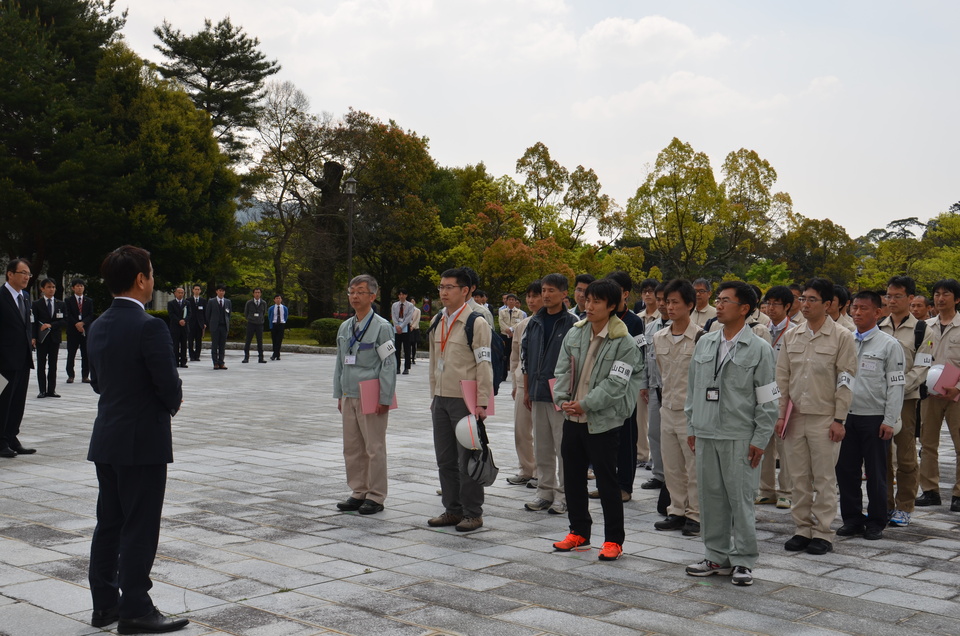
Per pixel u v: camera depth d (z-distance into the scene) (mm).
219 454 8688
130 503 3732
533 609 4117
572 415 5156
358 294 6250
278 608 4086
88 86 31766
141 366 3760
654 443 7238
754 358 4691
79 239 30672
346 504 6293
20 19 30766
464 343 5895
